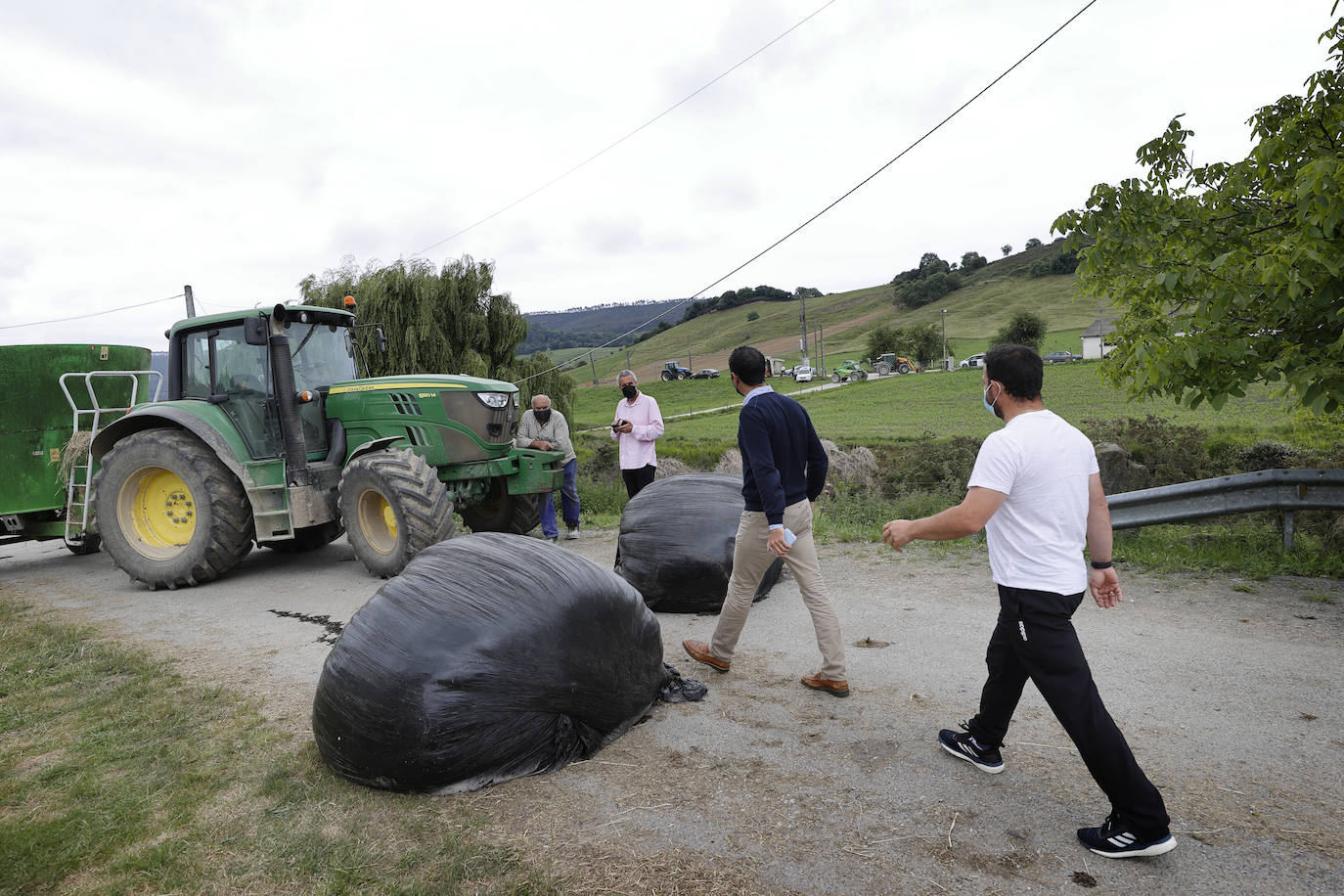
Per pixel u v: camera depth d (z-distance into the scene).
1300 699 3.61
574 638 3.31
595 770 3.24
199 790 3.17
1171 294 5.38
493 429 7.69
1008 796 2.89
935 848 2.58
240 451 7.12
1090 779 3.00
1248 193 5.57
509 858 2.58
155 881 2.57
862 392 60.19
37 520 8.74
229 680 4.54
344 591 6.84
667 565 5.56
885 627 5.02
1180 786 2.90
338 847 2.70
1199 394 5.29
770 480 3.68
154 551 7.35
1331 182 4.36
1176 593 5.42
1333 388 4.60
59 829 2.88
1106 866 2.46
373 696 3.06
